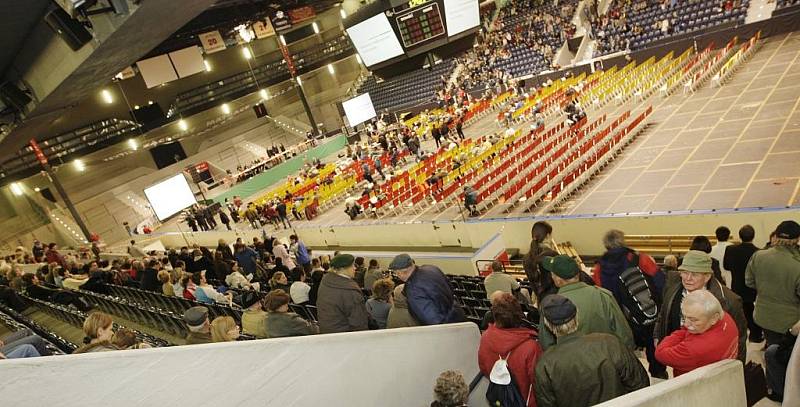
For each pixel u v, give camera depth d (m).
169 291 9.90
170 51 35.75
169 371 1.59
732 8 29.14
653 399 1.91
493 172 19.62
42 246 23.52
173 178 23.42
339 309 4.62
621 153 19.03
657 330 3.79
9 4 8.96
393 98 44.59
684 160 16.58
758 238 10.36
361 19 33.19
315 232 20.44
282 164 36.41
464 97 35.84
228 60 45.78
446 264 13.41
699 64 26.14
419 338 3.34
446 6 32.09
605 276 4.19
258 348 1.91
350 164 28.92
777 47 25.09
